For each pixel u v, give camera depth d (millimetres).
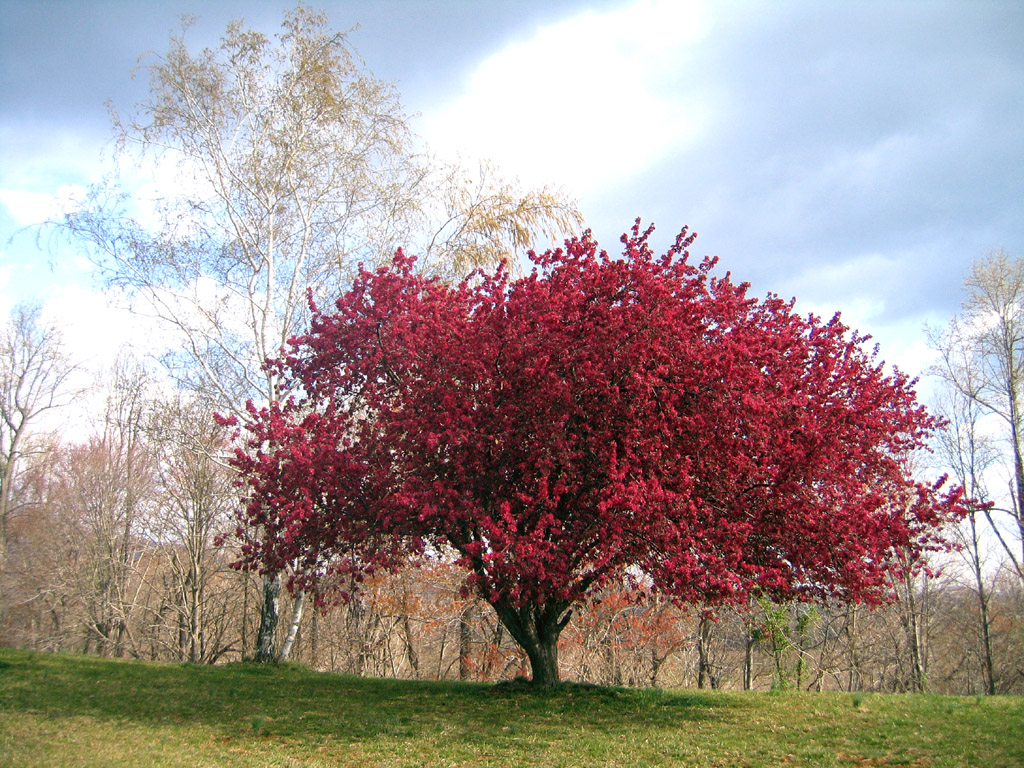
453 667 33531
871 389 11781
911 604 25859
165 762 8133
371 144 19500
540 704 11258
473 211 20078
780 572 10477
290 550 11016
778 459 10281
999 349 26031
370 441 11391
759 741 8938
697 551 9688
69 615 30016
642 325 10312
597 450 9875
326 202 19000
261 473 11305
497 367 10883
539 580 9617
